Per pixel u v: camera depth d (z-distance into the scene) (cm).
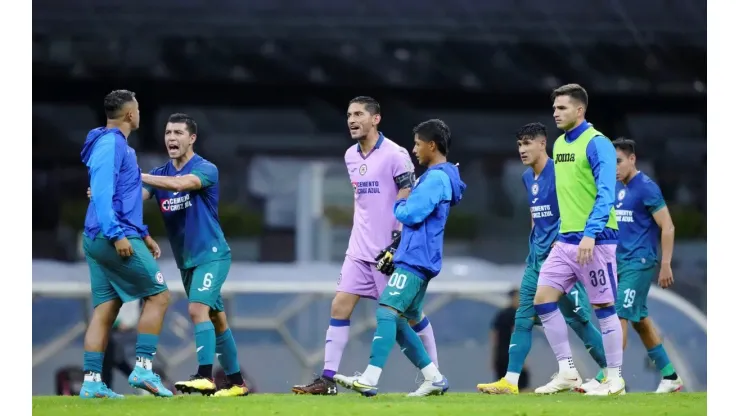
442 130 2586
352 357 4491
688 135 7300
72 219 6712
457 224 6931
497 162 7306
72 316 4428
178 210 2723
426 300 4581
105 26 6538
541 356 4422
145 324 2578
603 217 2569
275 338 4519
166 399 2530
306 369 4512
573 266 2720
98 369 2628
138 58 6606
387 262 2669
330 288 4575
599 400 2556
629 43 6869
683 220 6988
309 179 6331
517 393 2912
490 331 4591
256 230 6919
